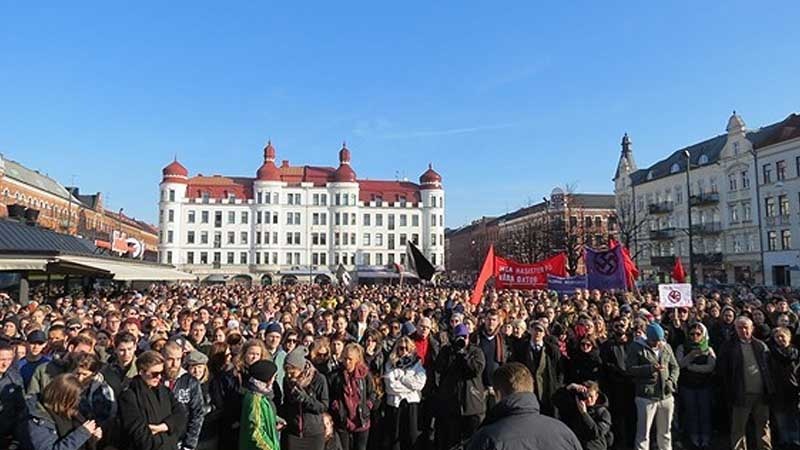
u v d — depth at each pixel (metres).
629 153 80.44
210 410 6.27
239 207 96.25
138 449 5.18
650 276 69.50
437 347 9.15
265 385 5.65
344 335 8.77
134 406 5.28
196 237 94.69
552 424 3.60
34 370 7.11
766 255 54.31
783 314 10.20
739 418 8.23
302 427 6.35
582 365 8.80
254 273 94.44
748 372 8.14
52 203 79.81
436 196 101.25
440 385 7.87
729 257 58.75
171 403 5.53
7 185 66.44
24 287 19.14
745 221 57.03
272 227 96.06
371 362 8.72
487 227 117.56
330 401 7.30
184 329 10.14
